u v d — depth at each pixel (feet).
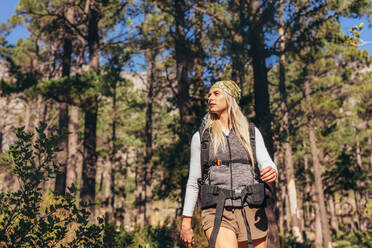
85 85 37.83
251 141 5.92
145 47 56.34
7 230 11.52
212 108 6.05
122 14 53.88
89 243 12.55
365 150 124.47
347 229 129.49
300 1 30.99
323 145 90.22
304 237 119.65
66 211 13.46
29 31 65.87
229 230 5.47
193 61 36.70
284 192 122.11
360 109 104.42
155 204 141.49
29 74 41.60
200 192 5.81
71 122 48.85
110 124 107.96
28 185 11.98
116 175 120.37
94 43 48.32
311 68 75.20
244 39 31.48
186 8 40.52
